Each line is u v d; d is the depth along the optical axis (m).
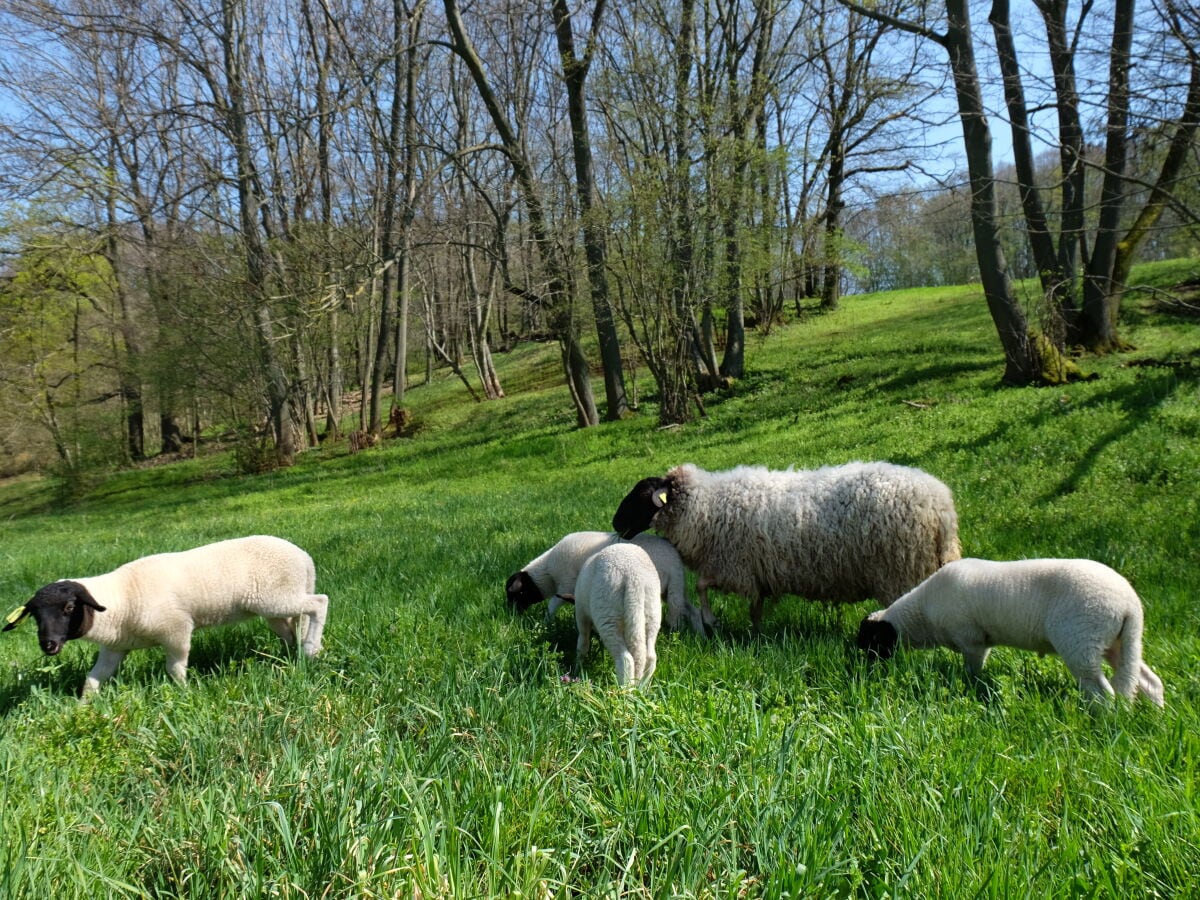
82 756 4.37
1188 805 3.23
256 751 4.13
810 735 4.04
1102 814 3.35
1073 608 4.80
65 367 36.38
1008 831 3.21
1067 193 18.84
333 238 26.31
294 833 3.12
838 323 35.22
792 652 5.83
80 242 27.19
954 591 5.47
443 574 8.66
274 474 29.14
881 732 4.09
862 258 36.72
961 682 5.09
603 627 5.65
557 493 15.00
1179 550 7.67
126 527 20.66
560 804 3.42
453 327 48.44
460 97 40.16
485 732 4.16
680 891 2.86
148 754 4.29
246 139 28.64
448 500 16.31
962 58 17.20
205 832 3.20
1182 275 27.08
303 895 2.78
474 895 2.73
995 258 17.38
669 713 4.30
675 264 19.84
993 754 3.92
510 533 10.87
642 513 7.05
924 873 2.98
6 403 34.19
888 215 31.14
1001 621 5.20
